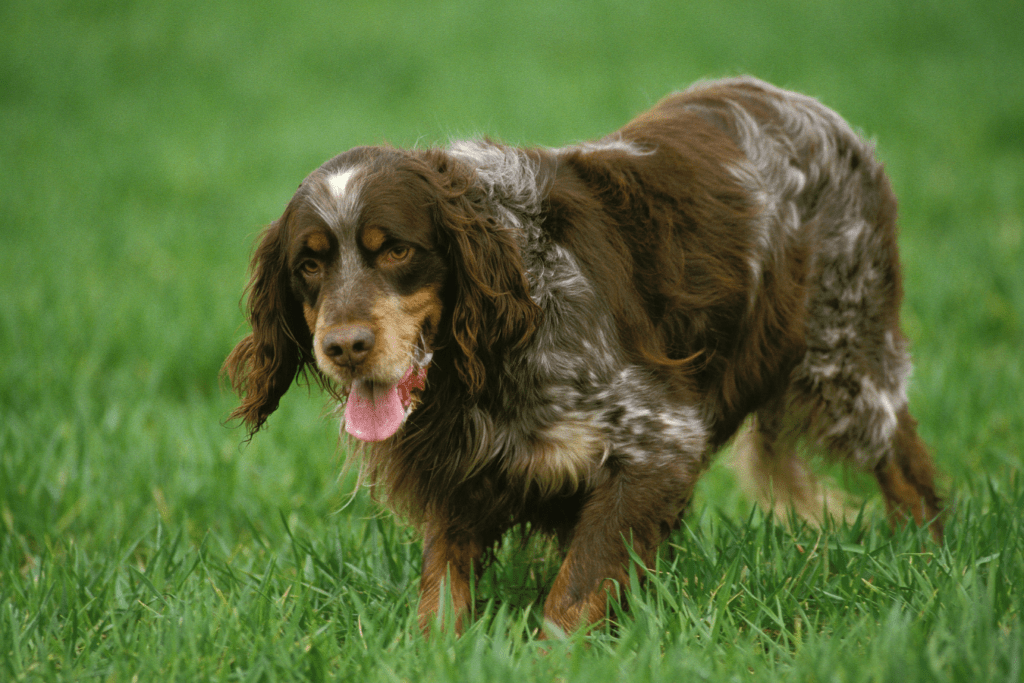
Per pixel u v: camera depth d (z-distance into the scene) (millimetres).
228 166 22078
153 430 9516
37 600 5777
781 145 6836
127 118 27016
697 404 6047
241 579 6191
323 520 7730
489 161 5871
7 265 15016
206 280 14219
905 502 7309
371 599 6004
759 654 4996
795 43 33094
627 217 5973
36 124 26344
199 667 4914
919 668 4336
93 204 19266
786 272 6637
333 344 5008
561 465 5641
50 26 36688
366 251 5223
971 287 12336
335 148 23094
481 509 5988
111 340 11633
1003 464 7863
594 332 5598
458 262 5422
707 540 6371
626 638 4918
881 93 26688
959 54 31359
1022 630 4574
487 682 4582
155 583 6047
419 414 5855
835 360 7098
